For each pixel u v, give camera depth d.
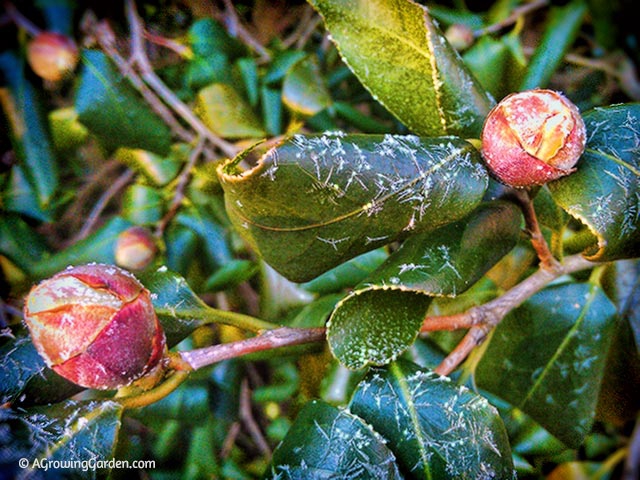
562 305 0.22
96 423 0.16
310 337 0.17
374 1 0.17
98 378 0.14
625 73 0.32
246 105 0.30
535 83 0.27
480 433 0.17
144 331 0.15
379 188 0.15
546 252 0.19
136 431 0.33
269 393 0.31
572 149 0.14
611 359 0.23
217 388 0.28
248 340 0.17
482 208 0.17
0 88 0.27
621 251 0.15
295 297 0.27
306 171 0.14
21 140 0.27
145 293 0.15
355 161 0.14
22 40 0.27
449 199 0.15
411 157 0.15
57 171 0.27
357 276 0.26
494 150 0.15
